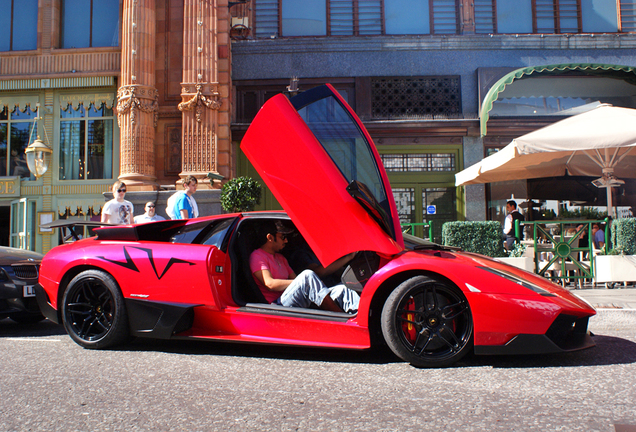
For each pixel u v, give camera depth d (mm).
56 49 11258
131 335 3430
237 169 10773
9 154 11477
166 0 10812
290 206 3178
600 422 1916
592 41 10984
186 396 2334
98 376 2717
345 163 3111
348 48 11062
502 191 10758
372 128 10797
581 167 8812
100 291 3518
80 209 11211
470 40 11023
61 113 11383
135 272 3406
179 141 10500
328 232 3086
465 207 10766
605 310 4449
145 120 10188
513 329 2732
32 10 11586
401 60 11055
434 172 10922
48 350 3457
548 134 6570
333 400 2254
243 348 3465
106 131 11250
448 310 2859
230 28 10945
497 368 2791
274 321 3146
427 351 2863
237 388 2465
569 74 10742
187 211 6293
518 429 1859
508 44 11008
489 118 10703
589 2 11414
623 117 6594
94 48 11172
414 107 11000
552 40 11000
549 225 7539
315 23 11461
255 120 3215
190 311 3359
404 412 2074
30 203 11328
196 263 3305
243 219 3539
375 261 3031
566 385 2439
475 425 1907
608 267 6418
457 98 11000
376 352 3256
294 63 11102
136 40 10258
